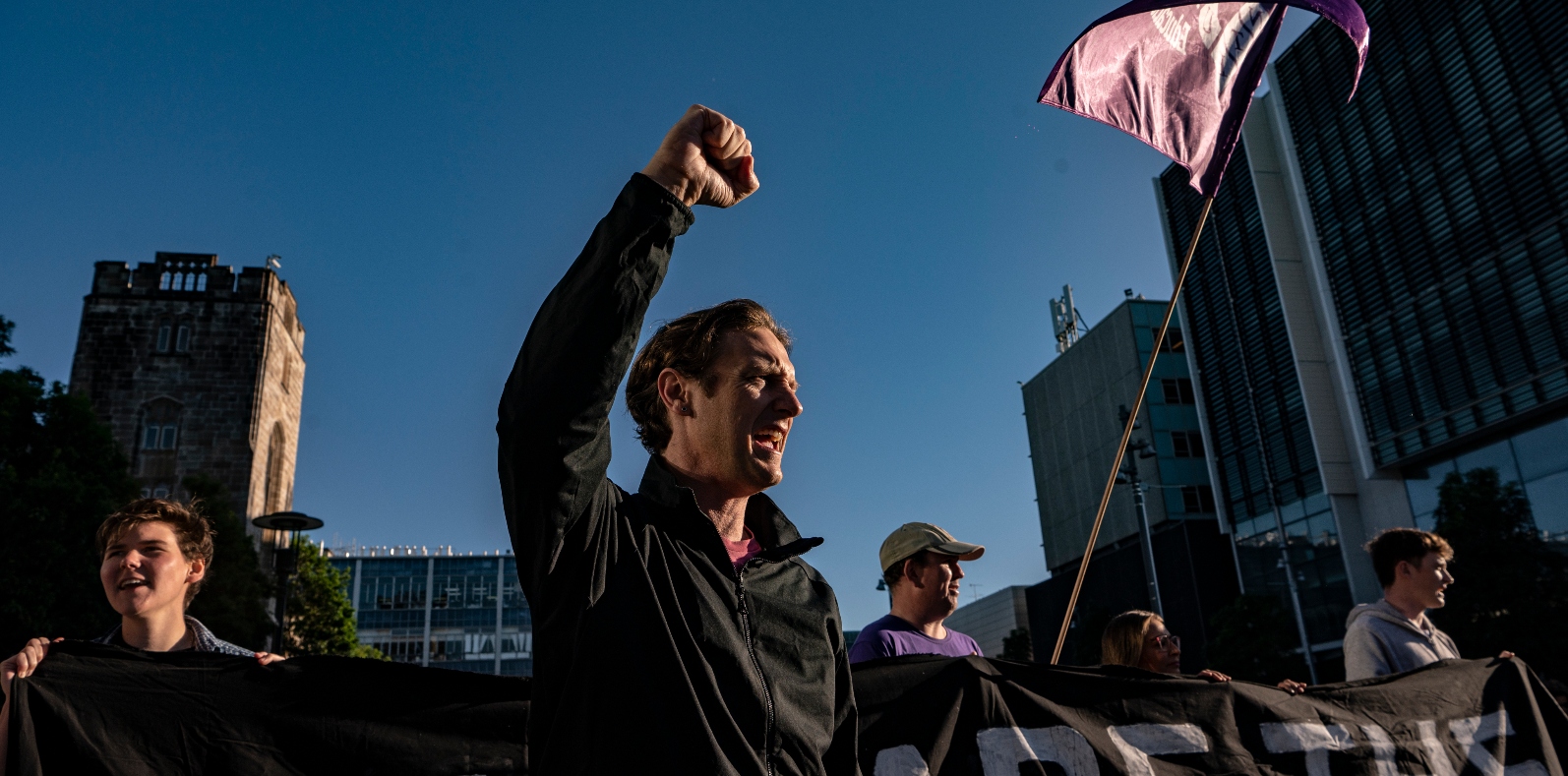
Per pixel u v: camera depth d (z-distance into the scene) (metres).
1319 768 3.54
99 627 20.88
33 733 2.45
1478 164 29.06
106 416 44.28
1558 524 26.66
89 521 21.09
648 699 1.30
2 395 21.08
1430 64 30.84
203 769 2.52
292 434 51.62
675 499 1.59
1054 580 51.09
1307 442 35.47
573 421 1.26
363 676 2.69
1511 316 27.73
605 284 1.29
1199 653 39.75
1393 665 4.21
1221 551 40.72
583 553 1.37
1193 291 42.50
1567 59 26.36
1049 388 56.22
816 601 1.72
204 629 3.08
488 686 2.74
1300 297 36.59
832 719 1.57
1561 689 4.34
